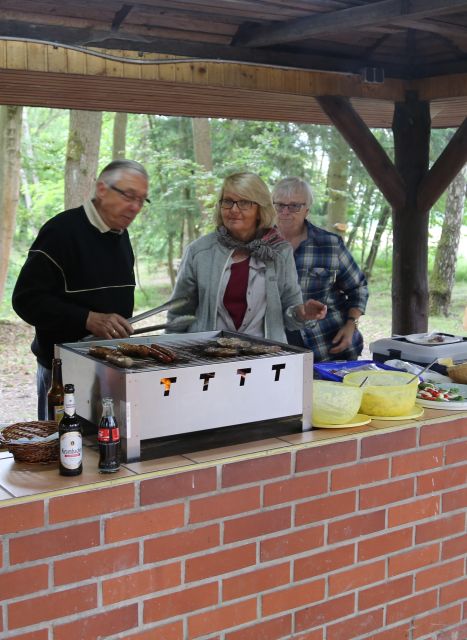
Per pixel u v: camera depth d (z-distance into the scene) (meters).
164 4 4.36
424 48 5.82
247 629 2.59
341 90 5.62
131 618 2.37
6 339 11.14
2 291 11.63
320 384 2.84
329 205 13.72
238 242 3.51
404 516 2.90
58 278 3.37
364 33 5.34
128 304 3.58
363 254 16.06
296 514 2.64
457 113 6.95
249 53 5.04
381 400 2.87
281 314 3.55
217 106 6.14
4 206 11.35
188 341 2.88
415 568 2.96
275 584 2.63
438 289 13.77
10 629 2.18
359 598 2.83
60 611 2.24
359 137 5.75
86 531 2.26
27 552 2.17
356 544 2.79
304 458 2.62
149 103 5.91
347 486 2.73
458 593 3.10
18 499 2.14
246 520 2.54
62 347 2.67
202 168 13.42
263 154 13.78
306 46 5.39
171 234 14.66
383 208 15.49
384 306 14.04
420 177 6.19
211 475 2.44
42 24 4.33
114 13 4.50
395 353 3.86
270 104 6.09
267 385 2.56
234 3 4.28
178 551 2.42
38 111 20.77
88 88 5.12
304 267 4.30
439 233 17.62
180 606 2.45
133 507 2.32
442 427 2.95
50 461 2.38
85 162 11.12
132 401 2.33
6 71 4.39
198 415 2.44
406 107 6.07
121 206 3.34
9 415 7.79
